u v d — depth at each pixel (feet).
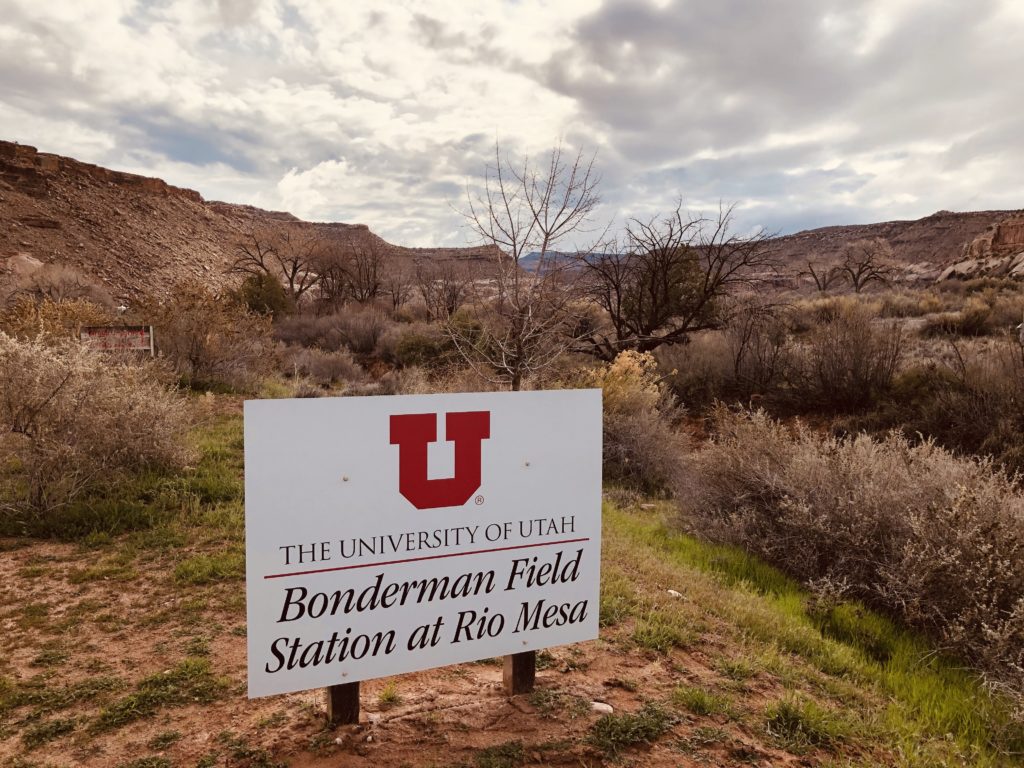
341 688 9.73
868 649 15.70
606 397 37.81
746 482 24.14
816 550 20.72
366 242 184.24
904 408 42.06
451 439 9.68
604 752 9.35
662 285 64.54
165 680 11.50
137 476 23.93
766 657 13.38
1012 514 17.81
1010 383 37.29
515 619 10.34
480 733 9.77
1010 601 15.34
